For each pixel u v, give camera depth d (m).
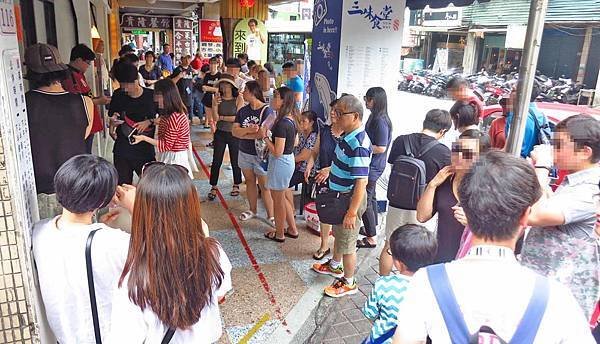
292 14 20.41
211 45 14.65
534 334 1.04
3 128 1.52
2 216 1.58
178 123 4.43
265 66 9.16
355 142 3.28
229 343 3.02
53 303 1.69
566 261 2.15
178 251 1.47
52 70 2.66
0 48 1.50
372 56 5.10
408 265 2.16
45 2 5.12
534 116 4.21
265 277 3.88
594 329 2.08
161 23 19.52
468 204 1.16
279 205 4.43
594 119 2.12
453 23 14.67
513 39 12.20
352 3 4.90
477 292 1.09
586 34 10.64
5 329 1.67
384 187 5.76
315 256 4.23
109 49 10.99
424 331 1.15
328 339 3.12
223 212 5.31
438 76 15.50
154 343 1.50
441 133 3.45
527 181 1.13
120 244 1.68
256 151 4.82
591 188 2.08
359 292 3.72
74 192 1.63
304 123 4.91
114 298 1.53
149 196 1.47
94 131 3.82
